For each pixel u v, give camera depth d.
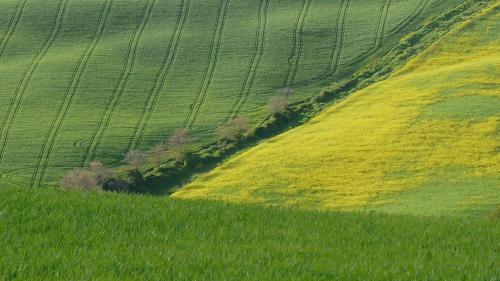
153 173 97.44
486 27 148.12
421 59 137.00
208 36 156.50
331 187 82.50
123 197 26.28
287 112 119.19
